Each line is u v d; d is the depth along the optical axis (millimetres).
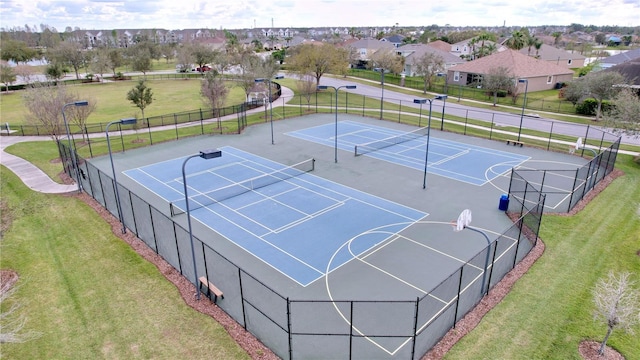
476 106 55438
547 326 13031
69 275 16188
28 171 28594
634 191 24812
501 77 55562
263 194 24359
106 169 29125
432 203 23000
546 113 50469
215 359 11758
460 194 24281
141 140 36656
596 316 12141
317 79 65562
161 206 22641
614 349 12109
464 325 12992
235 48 105375
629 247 18078
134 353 12109
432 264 16781
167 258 17000
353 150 33469
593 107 48500
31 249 18188
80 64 94750
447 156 31906
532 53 87438
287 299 11039
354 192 24625
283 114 47969
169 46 130125
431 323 12156
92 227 20094
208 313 13695
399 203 23016
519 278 15586
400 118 46219
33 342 12672
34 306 14359
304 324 13109
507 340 12414
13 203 23016
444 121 45188
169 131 40312
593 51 122375
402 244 18453
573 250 17797
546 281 15453
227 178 27203
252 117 46906
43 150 33781
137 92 41969
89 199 23484
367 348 12031
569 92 51188
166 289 15062
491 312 13625
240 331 12828
